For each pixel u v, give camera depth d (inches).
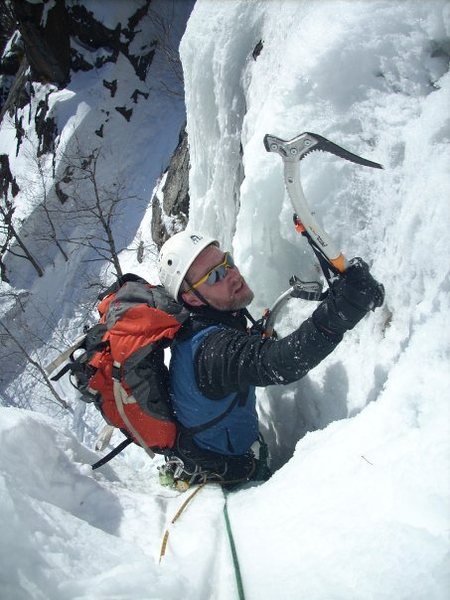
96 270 379.2
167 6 410.0
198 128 128.6
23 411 70.1
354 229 70.4
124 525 59.6
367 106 71.2
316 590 40.1
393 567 37.9
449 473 41.5
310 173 72.6
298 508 51.0
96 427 302.8
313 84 75.7
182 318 70.0
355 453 51.5
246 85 109.2
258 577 44.6
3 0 506.9
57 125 408.8
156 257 305.6
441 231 55.9
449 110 61.0
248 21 109.8
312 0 85.4
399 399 51.0
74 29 405.1
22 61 510.3
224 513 57.9
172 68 408.8
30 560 44.7
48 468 63.8
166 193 279.3
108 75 404.8
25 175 422.3
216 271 71.1
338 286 57.1
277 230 82.4
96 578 44.6
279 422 84.9
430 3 68.1
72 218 372.8
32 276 410.9
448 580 34.9
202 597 44.8
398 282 62.5
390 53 70.5
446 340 50.4
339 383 70.8
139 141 407.2
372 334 67.2
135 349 69.6
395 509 42.7
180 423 74.3
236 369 64.5
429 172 60.1
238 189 113.3
